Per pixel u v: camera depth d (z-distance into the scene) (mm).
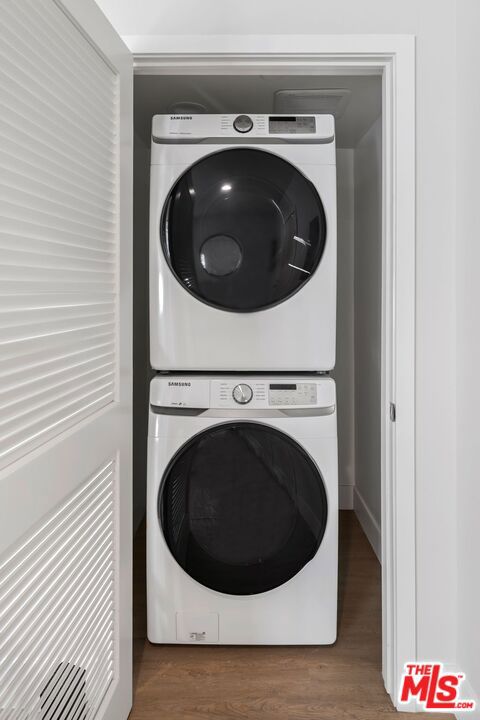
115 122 1368
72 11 1079
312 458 1710
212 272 1719
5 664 855
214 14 1518
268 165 1711
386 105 1571
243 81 1883
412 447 1555
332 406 1721
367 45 1509
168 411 1719
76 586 1139
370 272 2564
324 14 1515
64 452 1058
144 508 2789
